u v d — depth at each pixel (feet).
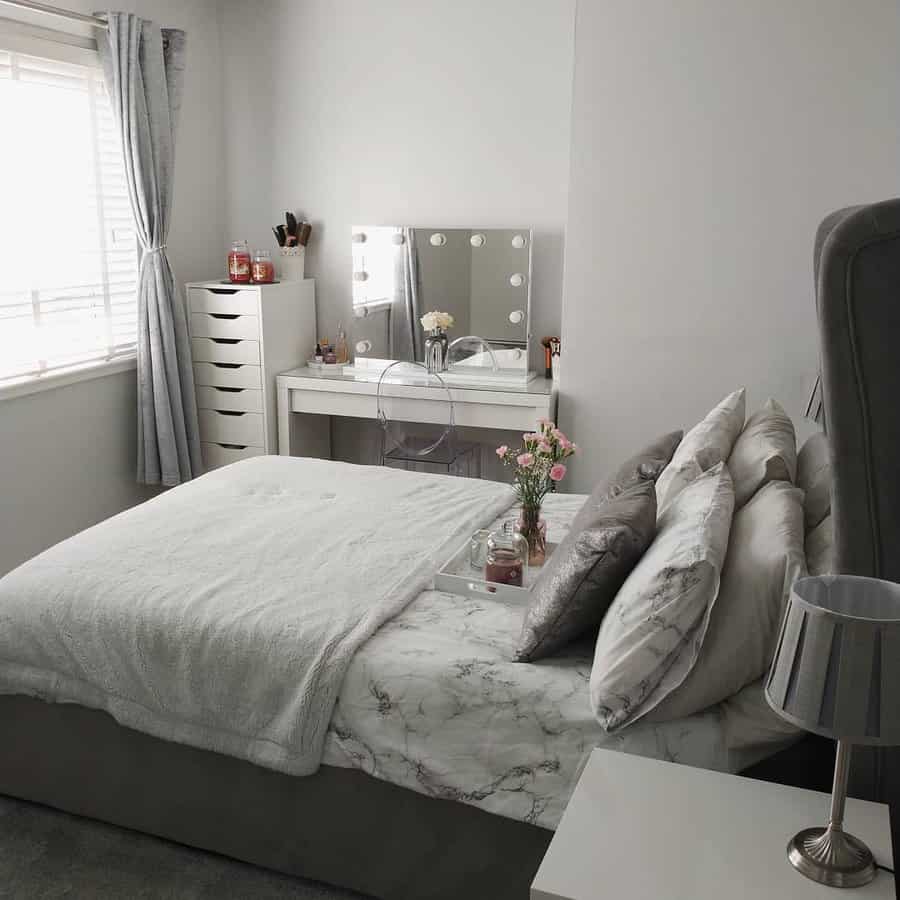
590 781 4.91
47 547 12.49
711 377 12.17
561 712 5.83
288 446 14.52
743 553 5.77
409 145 14.47
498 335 14.32
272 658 6.50
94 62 12.46
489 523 8.98
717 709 5.82
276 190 15.35
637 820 4.58
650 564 5.75
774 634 5.42
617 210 12.05
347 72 14.53
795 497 6.47
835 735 3.71
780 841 4.43
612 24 11.55
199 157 14.87
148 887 6.81
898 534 4.67
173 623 6.79
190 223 14.83
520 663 6.25
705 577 5.40
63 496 12.71
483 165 14.16
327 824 6.59
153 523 8.62
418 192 14.60
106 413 13.38
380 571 7.66
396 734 6.17
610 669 5.56
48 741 7.43
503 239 14.03
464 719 6.04
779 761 5.80
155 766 7.10
